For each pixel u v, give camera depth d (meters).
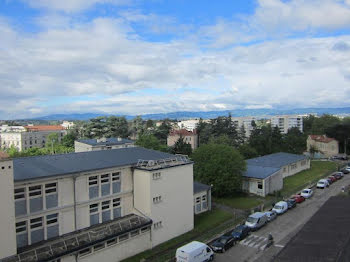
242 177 49.31
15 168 24.86
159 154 35.62
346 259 16.53
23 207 23.03
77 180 26.27
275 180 51.81
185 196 33.12
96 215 27.86
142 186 29.70
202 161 47.62
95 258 24.62
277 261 17.61
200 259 25.20
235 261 26.88
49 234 24.53
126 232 26.66
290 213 40.34
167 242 30.56
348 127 103.38
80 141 70.00
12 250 21.00
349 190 50.91
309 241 20.17
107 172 28.48
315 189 53.94
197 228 34.47
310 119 159.50
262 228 34.88
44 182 24.11
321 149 101.56
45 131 146.50
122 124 107.81
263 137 90.88
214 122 128.25
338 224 23.12
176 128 161.62
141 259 26.78
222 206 43.25
